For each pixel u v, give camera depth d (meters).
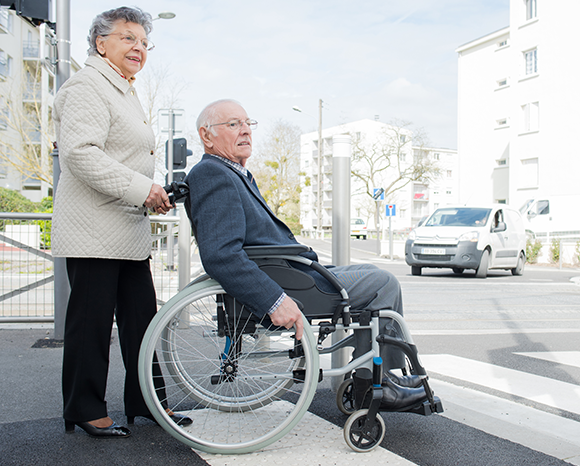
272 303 2.16
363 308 2.38
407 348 2.34
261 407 2.71
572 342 4.98
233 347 2.38
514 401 3.17
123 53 2.51
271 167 47.72
